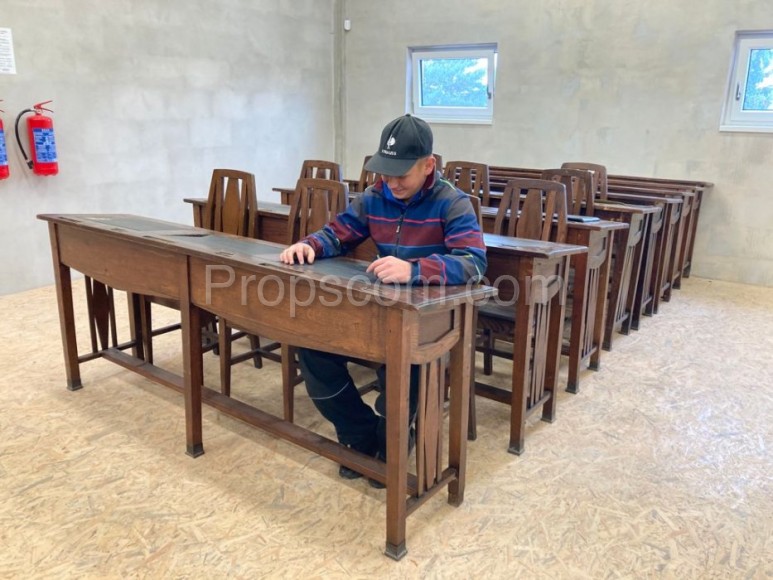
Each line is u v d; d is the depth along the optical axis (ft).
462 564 5.39
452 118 19.86
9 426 7.59
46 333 10.95
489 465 7.07
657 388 9.35
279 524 5.86
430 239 5.89
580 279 8.62
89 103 14.20
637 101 16.65
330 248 6.26
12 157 12.97
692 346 11.26
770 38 14.92
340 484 6.57
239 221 9.34
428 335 5.19
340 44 21.11
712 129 15.88
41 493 6.23
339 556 5.45
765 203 15.61
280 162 19.97
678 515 6.18
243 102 18.25
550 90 17.79
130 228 7.53
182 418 7.93
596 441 7.68
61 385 8.84
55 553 5.38
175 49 15.97
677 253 14.11
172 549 5.47
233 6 17.35
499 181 15.66
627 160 17.15
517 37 17.92
